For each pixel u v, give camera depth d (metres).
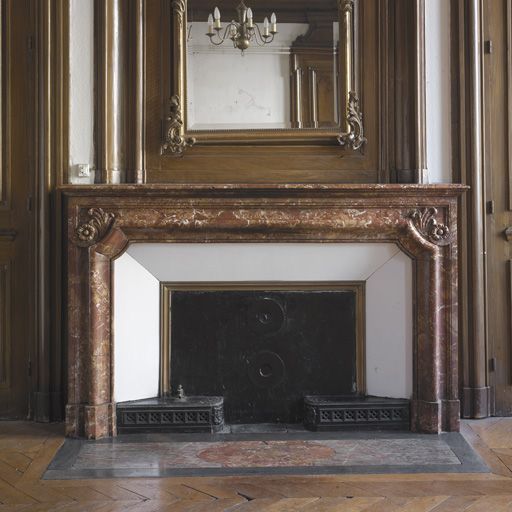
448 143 4.04
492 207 4.09
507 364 4.12
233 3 3.98
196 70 3.97
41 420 4.02
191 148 4.00
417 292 3.81
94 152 3.99
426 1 4.02
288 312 3.94
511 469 3.24
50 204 4.00
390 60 4.02
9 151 4.07
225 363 3.94
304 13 3.99
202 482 3.09
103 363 3.75
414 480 3.11
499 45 4.08
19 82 4.06
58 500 2.91
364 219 3.73
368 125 4.03
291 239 3.77
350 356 3.96
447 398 3.81
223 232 3.74
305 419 3.88
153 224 3.70
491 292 4.11
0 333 4.08
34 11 4.02
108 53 3.94
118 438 3.71
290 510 2.81
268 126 3.97
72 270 3.74
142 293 3.87
